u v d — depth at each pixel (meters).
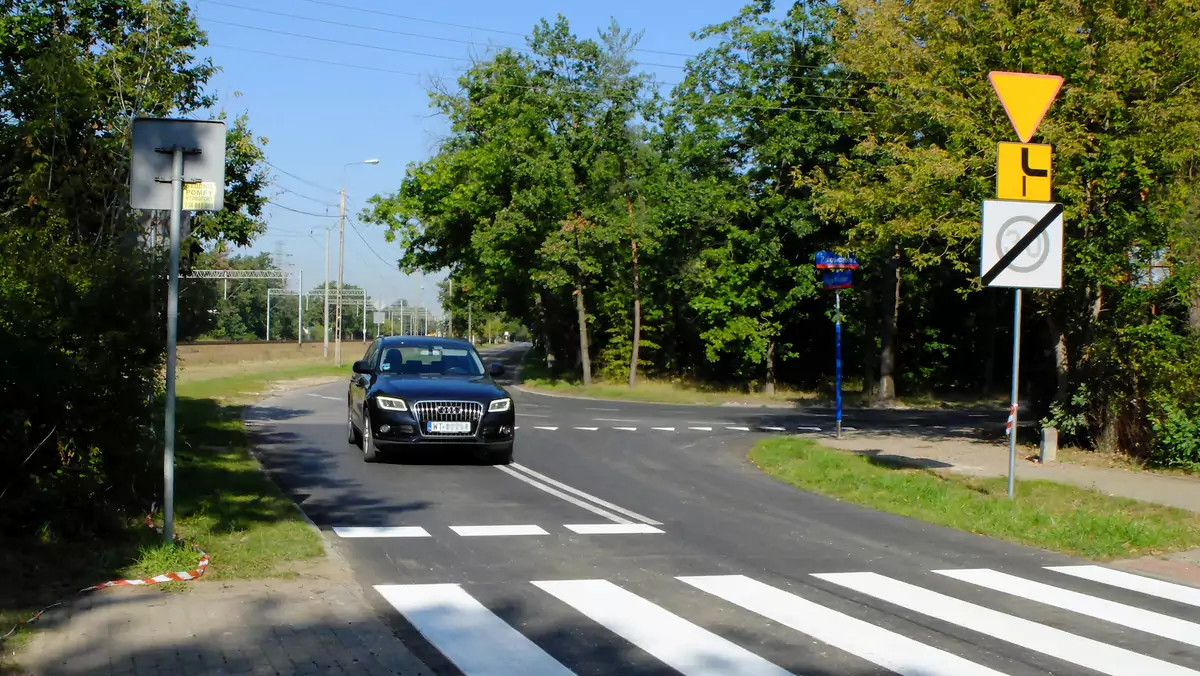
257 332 135.38
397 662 5.39
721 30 33.38
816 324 41.19
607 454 16.67
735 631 6.21
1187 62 15.40
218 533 8.42
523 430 20.80
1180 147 15.12
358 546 8.69
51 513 7.61
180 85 10.47
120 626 5.83
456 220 43.06
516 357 84.81
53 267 7.76
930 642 6.04
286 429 19.02
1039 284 11.54
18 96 9.05
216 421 18.81
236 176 18.36
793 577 7.81
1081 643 6.08
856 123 23.70
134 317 7.85
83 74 9.12
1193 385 14.34
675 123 35.69
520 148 37.22
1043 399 19.17
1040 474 13.93
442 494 11.88
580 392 37.72
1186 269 14.99
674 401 34.16
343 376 41.16
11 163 8.86
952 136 16.73
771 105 32.38
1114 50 15.01
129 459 7.97
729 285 34.62
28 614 5.95
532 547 8.84
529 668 5.41
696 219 34.62
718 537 9.51
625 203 37.38
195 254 12.82
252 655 5.41
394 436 13.89
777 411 29.67
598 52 36.81
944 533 9.95
